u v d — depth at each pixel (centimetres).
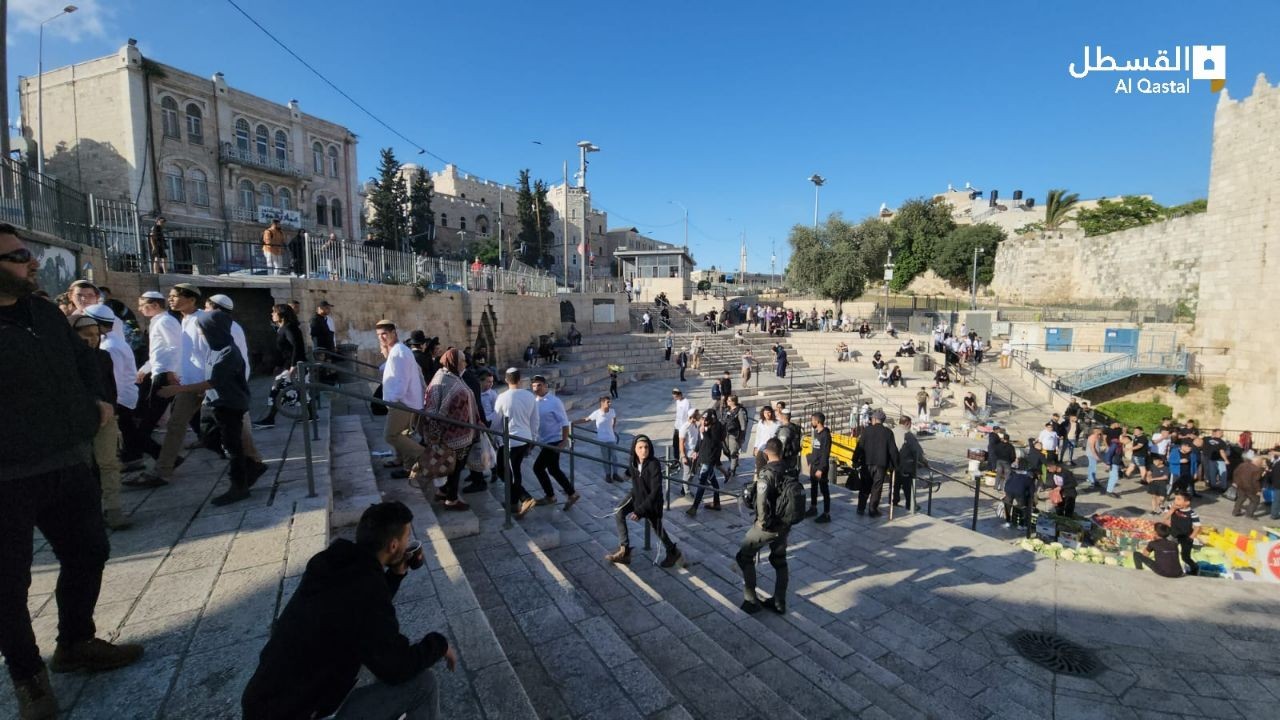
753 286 6906
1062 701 554
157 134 3356
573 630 436
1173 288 3488
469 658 348
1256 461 1455
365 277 1551
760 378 2581
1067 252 4525
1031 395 2592
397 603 398
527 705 313
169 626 319
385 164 5531
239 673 286
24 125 3434
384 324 662
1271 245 2494
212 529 441
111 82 3247
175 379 538
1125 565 876
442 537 512
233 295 1291
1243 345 2589
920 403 2164
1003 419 2289
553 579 514
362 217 6122
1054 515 1166
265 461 625
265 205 3931
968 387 2406
